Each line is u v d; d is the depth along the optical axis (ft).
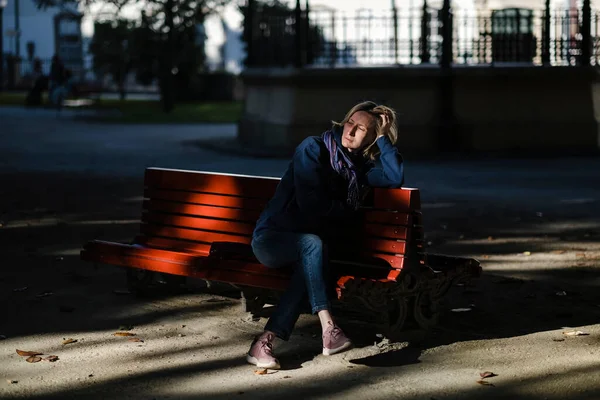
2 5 157.07
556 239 28.89
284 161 52.47
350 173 16.49
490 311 19.80
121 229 30.37
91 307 20.02
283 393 14.60
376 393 14.58
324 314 15.83
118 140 66.23
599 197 38.50
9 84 149.48
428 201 37.32
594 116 59.31
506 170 48.83
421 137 56.70
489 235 29.63
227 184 19.48
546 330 18.28
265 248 16.42
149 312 19.63
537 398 14.35
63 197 38.01
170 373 15.60
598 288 22.07
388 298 16.94
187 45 104.22
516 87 57.62
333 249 17.78
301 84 57.26
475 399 14.32
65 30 159.53
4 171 47.16
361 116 16.55
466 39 60.90
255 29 64.49
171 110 100.63
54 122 83.25
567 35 66.39
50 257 25.49
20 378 15.30
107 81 152.05
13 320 18.93
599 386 14.88
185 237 20.20
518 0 88.12
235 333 18.08
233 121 87.66
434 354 16.66
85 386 14.94
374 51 65.05
